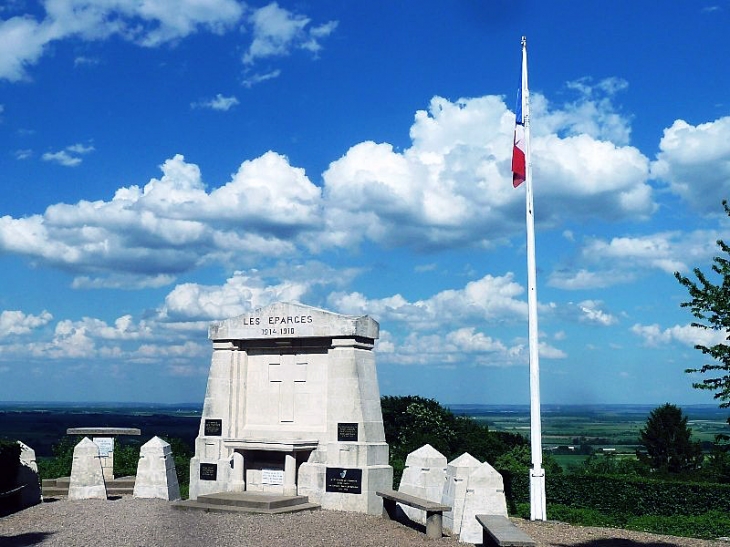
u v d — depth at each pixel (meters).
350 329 26.59
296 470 26.84
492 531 18.47
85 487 28.86
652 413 63.66
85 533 20.89
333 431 26.59
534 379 26.19
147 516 24.09
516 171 27.31
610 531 23.53
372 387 27.25
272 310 28.25
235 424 28.62
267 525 22.53
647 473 38.88
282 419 28.14
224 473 27.91
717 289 17.95
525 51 27.98
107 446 33.50
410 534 22.03
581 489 28.09
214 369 29.23
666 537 22.75
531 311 26.50
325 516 24.52
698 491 26.17
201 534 20.86
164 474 29.27
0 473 25.72
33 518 23.91
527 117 27.70
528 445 55.78
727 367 17.78
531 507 25.73
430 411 54.88
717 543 21.78
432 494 25.14
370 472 25.81
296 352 28.31
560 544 21.08
